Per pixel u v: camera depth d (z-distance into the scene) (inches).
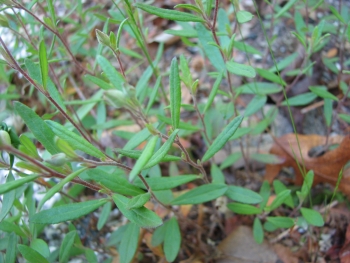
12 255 5.7
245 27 11.0
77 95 10.2
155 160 4.5
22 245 5.2
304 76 9.4
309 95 7.8
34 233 6.0
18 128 9.1
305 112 9.1
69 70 10.4
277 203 6.1
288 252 6.9
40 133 4.7
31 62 5.3
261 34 10.8
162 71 10.6
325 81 9.4
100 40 5.2
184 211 7.5
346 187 7.2
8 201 5.2
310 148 7.7
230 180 8.4
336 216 7.3
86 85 10.2
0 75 8.3
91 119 9.3
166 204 6.3
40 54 4.8
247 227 7.2
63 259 5.8
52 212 4.9
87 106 7.8
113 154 6.9
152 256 7.4
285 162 7.8
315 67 9.5
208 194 6.0
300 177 7.7
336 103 9.2
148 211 4.9
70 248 5.8
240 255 7.0
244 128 7.1
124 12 8.8
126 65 10.9
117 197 5.1
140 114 4.3
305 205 7.7
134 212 4.9
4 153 8.9
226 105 7.3
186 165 8.7
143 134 5.9
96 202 5.1
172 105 4.8
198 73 10.4
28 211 6.8
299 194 6.4
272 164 7.8
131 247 5.9
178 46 11.1
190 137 9.0
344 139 6.9
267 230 7.0
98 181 5.2
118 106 4.1
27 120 4.6
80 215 5.0
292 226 6.5
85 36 8.2
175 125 4.9
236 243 7.1
